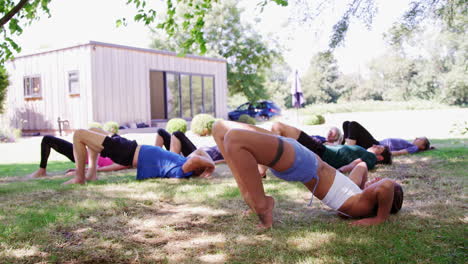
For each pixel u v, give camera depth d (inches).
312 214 119.7
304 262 81.4
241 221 113.0
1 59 199.0
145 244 96.0
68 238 100.7
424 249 87.1
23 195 154.6
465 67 221.5
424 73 1342.3
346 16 177.6
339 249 88.1
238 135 93.5
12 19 190.1
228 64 1124.5
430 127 519.5
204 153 196.5
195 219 117.7
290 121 865.5
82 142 181.0
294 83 804.6
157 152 191.5
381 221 105.8
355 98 1941.4
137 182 181.0
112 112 581.6
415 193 144.2
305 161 97.4
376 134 458.6
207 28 1096.8
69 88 578.2
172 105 681.0
